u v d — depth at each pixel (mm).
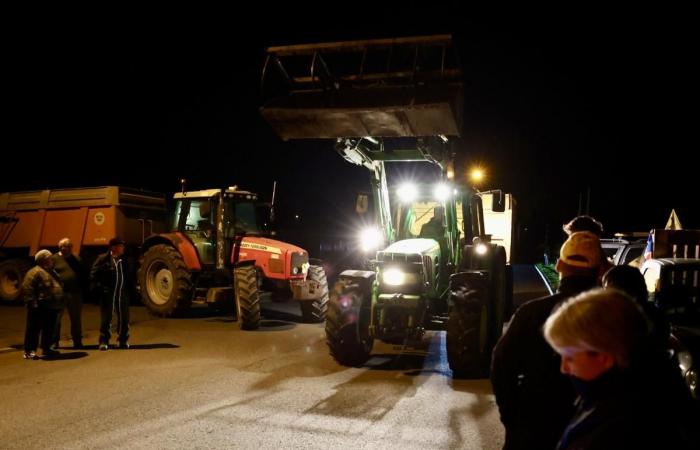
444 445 4793
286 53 6680
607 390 1435
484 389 6520
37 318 8109
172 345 9180
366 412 5680
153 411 5688
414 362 7957
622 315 1380
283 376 7137
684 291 6824
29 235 14914
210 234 11906
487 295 7469
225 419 5449
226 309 13352
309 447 4734
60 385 6668
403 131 6750
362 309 7840
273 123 6805
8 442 4812
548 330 1483
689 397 2064
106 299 8766
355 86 6680
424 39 6316
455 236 8992
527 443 2357
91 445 4754
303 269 11562
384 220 8836
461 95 6582
